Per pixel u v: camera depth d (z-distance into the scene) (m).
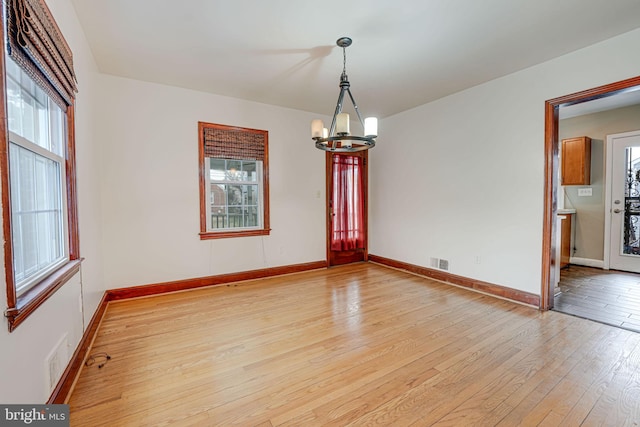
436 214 4.18
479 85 3.58
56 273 1.68
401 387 1.82
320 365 2.06
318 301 3.34
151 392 1.77
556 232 3.16
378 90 3.78
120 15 2.24
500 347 2.29
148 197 3.53
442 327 2.65
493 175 3.46
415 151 4.48
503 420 1.54
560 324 2.69
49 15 1.60
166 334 2.53
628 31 2.45
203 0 2.08
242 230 4.18
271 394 1.76
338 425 1.52
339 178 5.13
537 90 3.05
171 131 3.65
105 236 3.29
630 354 2.17
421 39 2.58
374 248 5.38
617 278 4.10
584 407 1.63
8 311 1.11
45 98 1.77
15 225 1.38
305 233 4.74
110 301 3.32
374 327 2.66
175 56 2.89
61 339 1.73
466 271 3.80
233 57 2.91
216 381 1.88
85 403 1.68
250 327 2.67
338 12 2.21
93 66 2.94
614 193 4.49
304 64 3.05
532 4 2.11
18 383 1.20
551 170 2.98
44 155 1.68
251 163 4.32
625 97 3.96
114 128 3.32
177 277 3.73
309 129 4.73
